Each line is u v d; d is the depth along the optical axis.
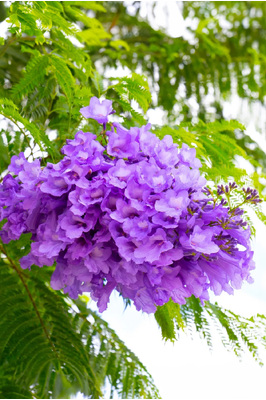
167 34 2.07
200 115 1.92
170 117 1.86
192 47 1.93
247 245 0.66
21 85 0.92
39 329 1.05
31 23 0.83
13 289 1.06
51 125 1.04
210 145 0.98
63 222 0.65
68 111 0.99
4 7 1.25
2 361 1.02
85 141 0.68
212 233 0.63
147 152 0.68
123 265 0.65
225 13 2.29
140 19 2.13
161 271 0.65
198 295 0.66
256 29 2.27
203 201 0.66
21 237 0.98
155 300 0.69
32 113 1.02
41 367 1.03
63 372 1.05
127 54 1.93
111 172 0.65
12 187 0.72
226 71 1.94
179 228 0.64
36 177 0.70
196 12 2.29
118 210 0.64
